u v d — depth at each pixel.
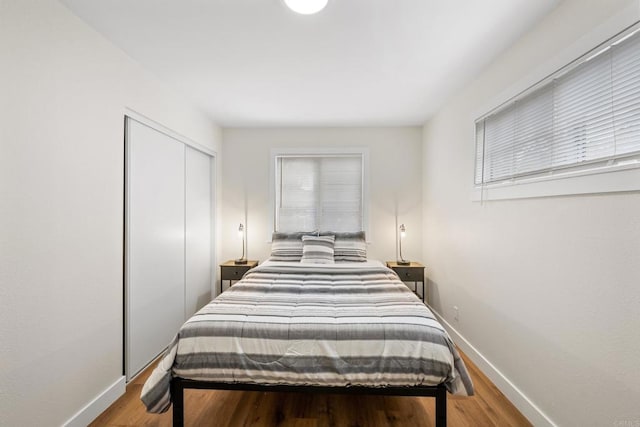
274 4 1.54
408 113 3.29
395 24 1.71
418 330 1.51
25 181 1.36
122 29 1.76
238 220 3.86
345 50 2.00
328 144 3.82
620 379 1.18
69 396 1.57
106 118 1.85
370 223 3.80
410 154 3.79
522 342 1.77
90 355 1.71
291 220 3.89
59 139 1.52
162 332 2.54
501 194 1.98
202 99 2.88
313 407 1.78
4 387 1.27
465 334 2.53
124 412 1.77
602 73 1.29
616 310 1.20
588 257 1.33
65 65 1.56
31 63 1.38
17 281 1.32
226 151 3.86
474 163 2.38
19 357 1.33
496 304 2.05
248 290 2.12
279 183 3.89
